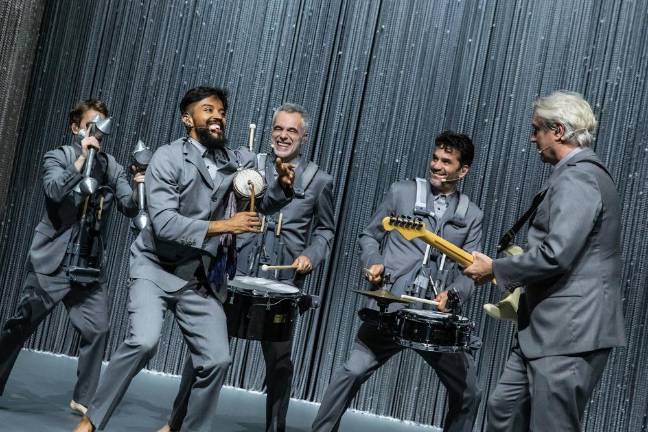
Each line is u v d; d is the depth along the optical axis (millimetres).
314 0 5039
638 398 4531
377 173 4895
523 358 2695
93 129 3510
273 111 5039
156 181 2961
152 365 5016
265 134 5035
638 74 4621
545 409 2561
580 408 2582
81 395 3666
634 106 4613
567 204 2541
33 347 5086
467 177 4789
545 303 2602
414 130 4879
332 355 4875
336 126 4949
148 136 5102
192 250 2979
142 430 3574
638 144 4594
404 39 4930
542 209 2674
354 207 4902
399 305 3555
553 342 2562
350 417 4688
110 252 5062
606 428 4562
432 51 4891
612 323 2574
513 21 4801
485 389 4688
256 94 5055
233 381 4957
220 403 4469
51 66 5148
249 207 3162
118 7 5160
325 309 4895
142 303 2934
